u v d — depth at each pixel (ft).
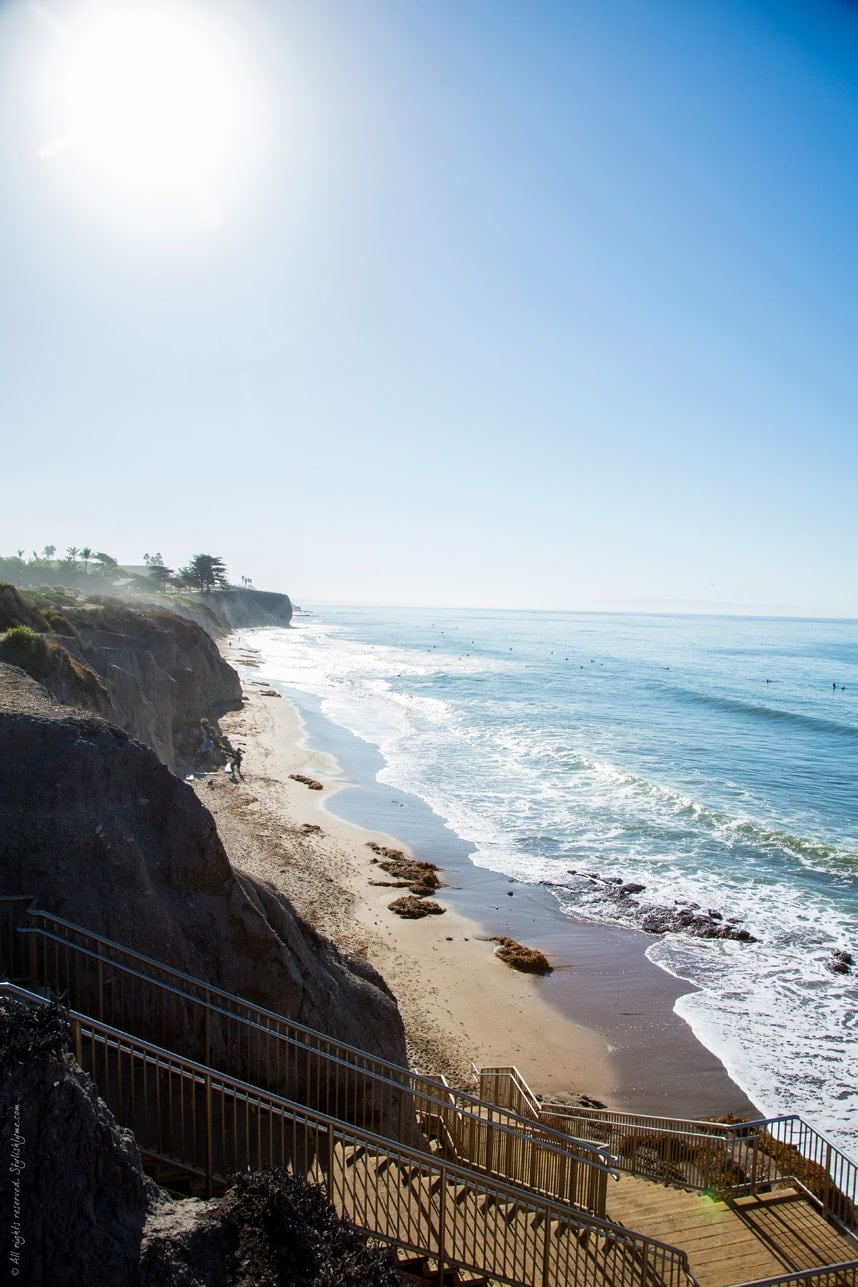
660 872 101.30
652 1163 45.01
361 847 104.27
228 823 106.11
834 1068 60.13
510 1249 27.61
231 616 594.24
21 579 391.86
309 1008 36.14
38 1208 16.99
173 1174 23.71
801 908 90.63
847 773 166.61
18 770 32.73
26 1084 17.74
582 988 71.82
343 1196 23.76
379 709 230.48
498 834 114.42
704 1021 66.64
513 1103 44.96
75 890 30.17
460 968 73.92
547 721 221.87
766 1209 39.14
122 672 116.57
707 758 178.81
